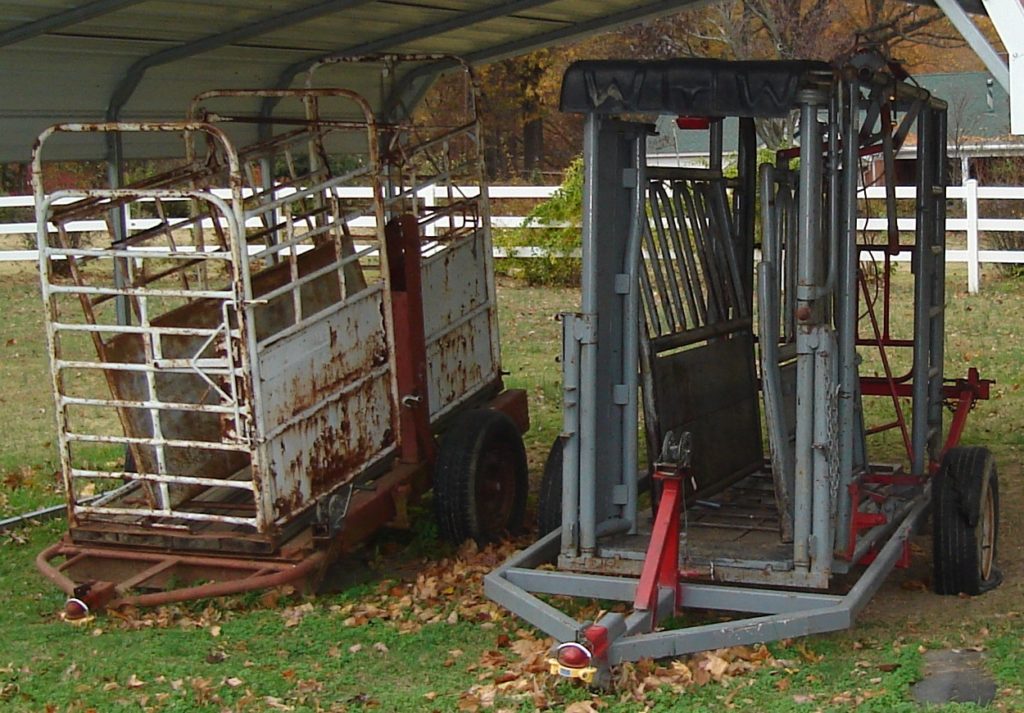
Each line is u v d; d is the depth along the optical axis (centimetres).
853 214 599
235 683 570
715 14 3172
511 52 1011
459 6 865
